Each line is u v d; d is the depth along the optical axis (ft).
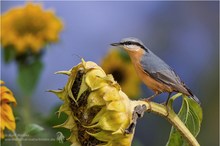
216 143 64.34
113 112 26.35
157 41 75.82
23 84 44.09
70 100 27.30
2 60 45.14
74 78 27.14
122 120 26.35
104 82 26.55
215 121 65.62
